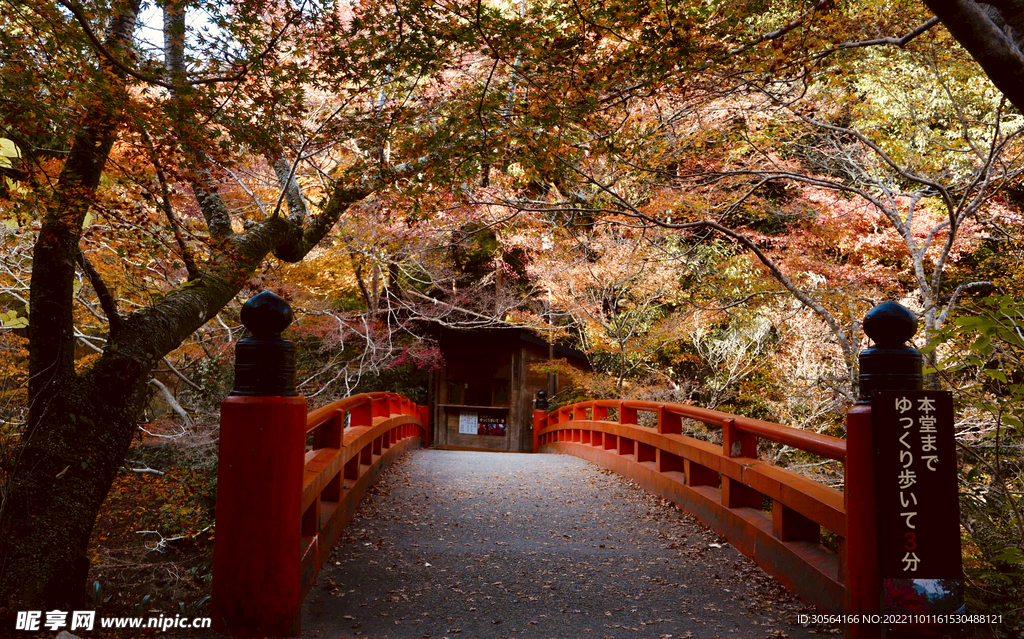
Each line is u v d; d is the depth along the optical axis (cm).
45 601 353
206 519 891
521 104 527
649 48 466
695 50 436
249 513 313
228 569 313
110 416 458
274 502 315
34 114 436
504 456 1240
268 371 323
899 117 853
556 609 396
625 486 805
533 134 562
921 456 283
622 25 430
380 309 1373
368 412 743
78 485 414
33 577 356
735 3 487
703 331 1291
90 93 430
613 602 409
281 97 478
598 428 1063
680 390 1295
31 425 434
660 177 800
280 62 529
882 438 286
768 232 1167
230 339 1147
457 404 1970
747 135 798
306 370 1399
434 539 549
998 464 462
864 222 937
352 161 996
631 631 363
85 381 462
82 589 388
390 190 679
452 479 857
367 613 377
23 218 506
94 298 895
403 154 587
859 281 880
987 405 439
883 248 954
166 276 697
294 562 319
